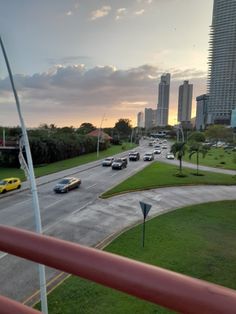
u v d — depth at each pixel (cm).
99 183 3105
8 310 110
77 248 104
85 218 1878
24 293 999
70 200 2352
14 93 916
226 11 13462
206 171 4269
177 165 4800
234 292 79
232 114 11556
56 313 879
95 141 7019
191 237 1575
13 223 1753
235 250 1414
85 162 4906
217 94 14438
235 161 4481
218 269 1205
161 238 1533
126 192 2700
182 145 4047
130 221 1839
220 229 1744
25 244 111
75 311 888
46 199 2373
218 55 14188
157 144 10150
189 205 2323
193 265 1234
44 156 4531
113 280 92
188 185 3167
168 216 1980
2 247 116
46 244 108
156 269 90
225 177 3712
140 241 1480
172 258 1292
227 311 75
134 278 89
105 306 907
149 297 85
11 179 2675
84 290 991
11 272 1130
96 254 99
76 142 5812
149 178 3409
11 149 4169
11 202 2262
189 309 79
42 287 804
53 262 103
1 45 863
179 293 81
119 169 4131
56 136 5300
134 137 11750
